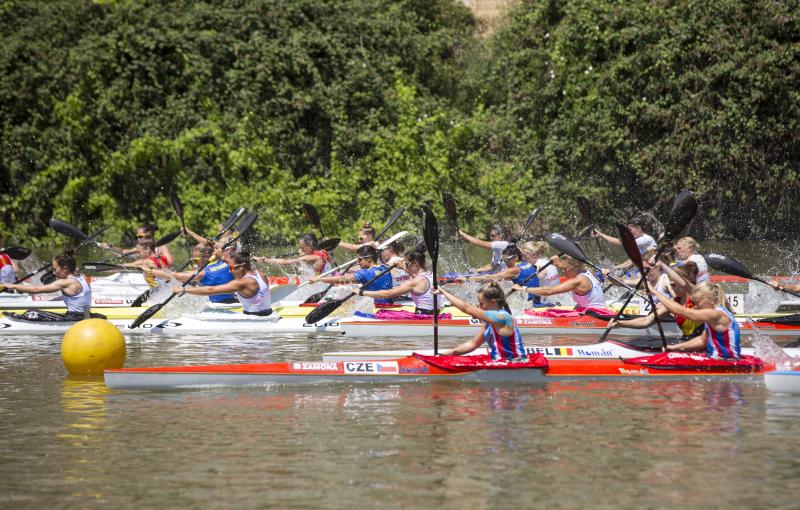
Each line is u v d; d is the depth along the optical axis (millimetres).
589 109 63719
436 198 62531
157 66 61031
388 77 66062
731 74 60219
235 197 60031
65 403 19500
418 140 63625
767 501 13602
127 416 18406
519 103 67938
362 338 28672
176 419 18141
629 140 62875
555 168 65438
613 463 15250
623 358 21828
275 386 21109
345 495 13875
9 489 14234
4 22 63219
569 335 28547
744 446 16141
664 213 63562
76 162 59938
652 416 18156
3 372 22703
